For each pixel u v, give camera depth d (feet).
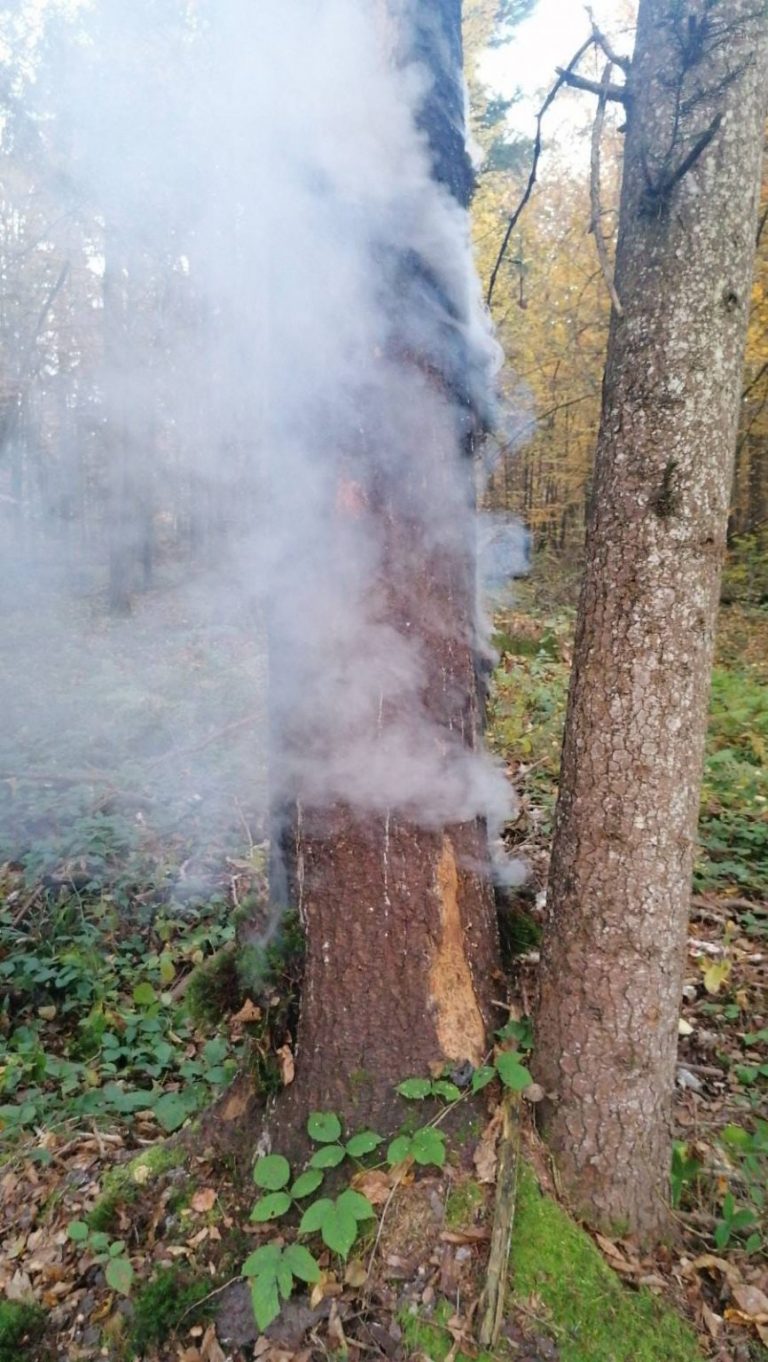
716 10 5.09
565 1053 5.90
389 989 6.12
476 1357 4.98
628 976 5.70
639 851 5.62
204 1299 5.73
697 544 5.42
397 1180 5.74
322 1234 5.33
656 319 5.31
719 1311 5.53
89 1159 7.29
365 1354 5.18
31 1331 5.87
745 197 5.25
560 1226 5.52
